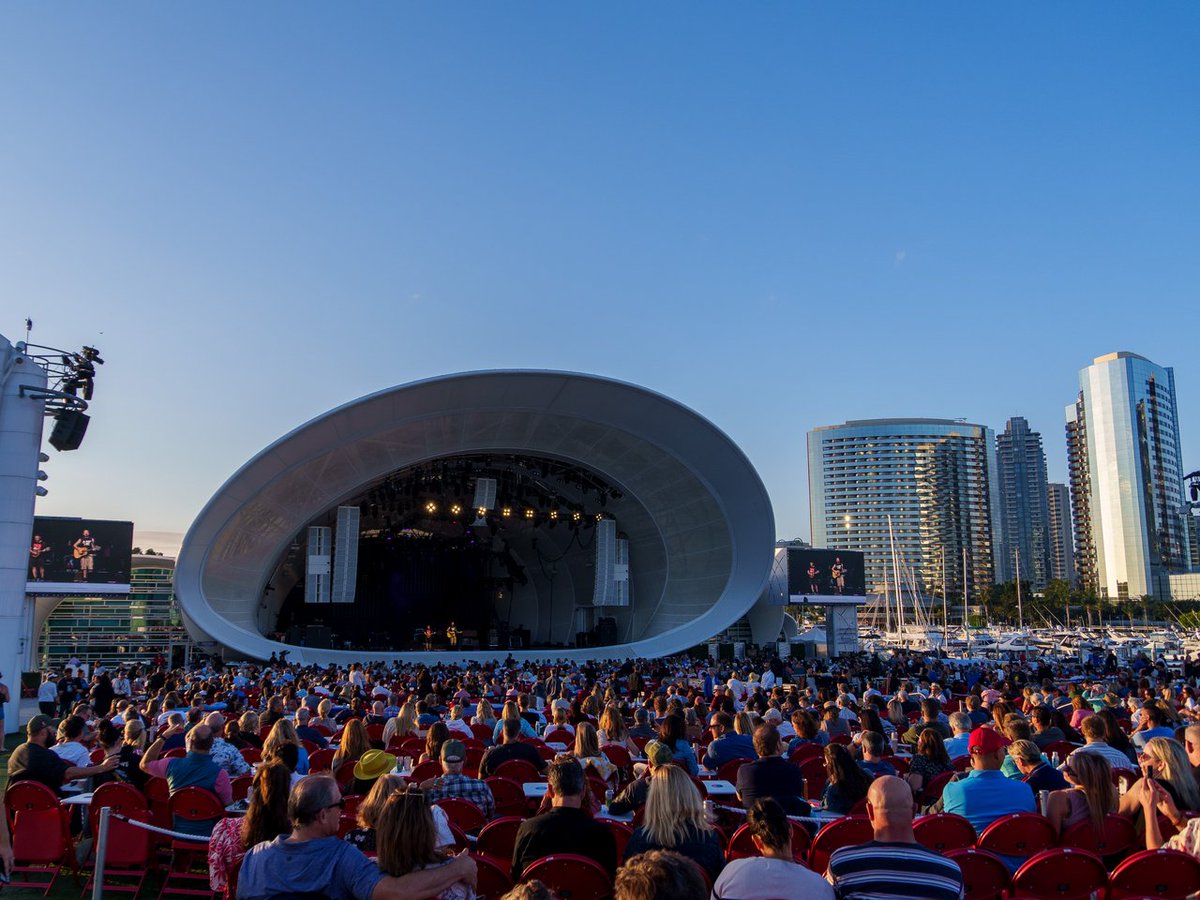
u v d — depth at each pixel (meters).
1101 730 10.21
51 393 24.22
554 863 5.77
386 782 6.29
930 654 72.44
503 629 61.28
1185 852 5.86
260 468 41.50
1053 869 6.14
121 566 41.19
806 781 11.13
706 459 49.53
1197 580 193.75
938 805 8.52
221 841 6.15
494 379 44.53
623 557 53.44
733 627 60.62
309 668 36.19
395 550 54.50
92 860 9.27
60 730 10.66
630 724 17.25
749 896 4.68
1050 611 165.88
